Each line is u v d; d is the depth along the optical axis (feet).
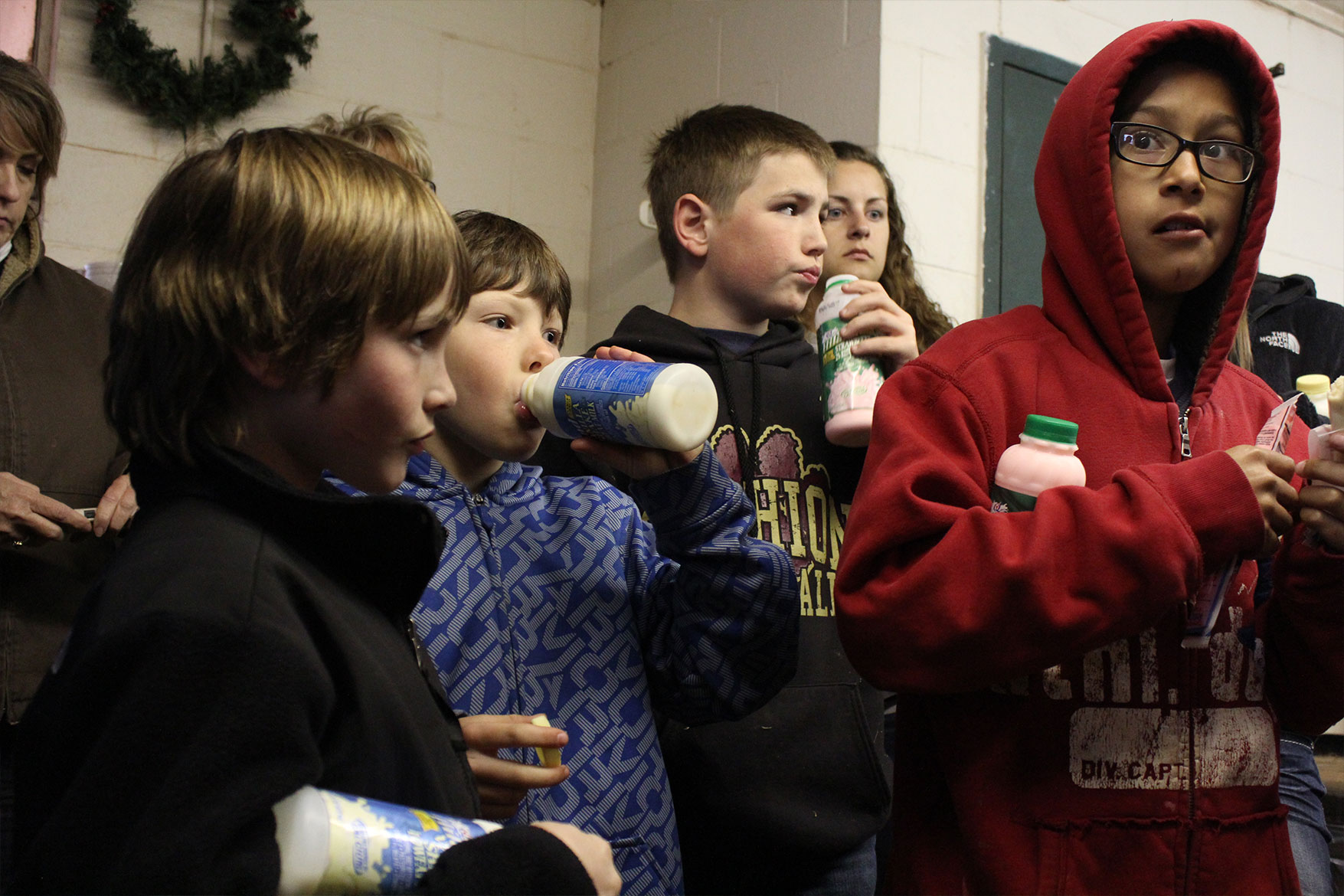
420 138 6.50
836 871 4.43
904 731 3.64
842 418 4.47
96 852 1.88
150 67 9.61
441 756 2.57
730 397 4.91
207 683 1.98
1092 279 3.72
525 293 3.74
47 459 5.17
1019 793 3.25
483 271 3.67
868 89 9.25
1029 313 3.91
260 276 2.35
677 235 5.39
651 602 3.78
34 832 2.10
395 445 2.53
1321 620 3.40
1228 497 3.09
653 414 3.29
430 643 3.34
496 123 11.97
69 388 5.32
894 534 3.25
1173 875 3.18
